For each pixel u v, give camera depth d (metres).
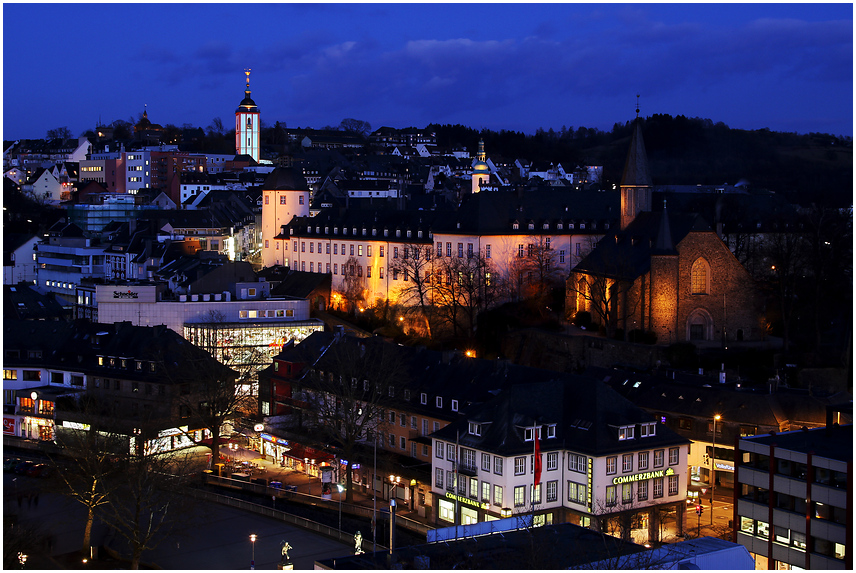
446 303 163.25
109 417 119.88
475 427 97.62
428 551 68.31
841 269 152.88
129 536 93.31
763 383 128.62
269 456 129.25
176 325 168.88
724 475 112.75
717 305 146.38
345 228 199.12
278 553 93.19
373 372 121.88
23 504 110.12
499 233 175.62
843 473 79.38
